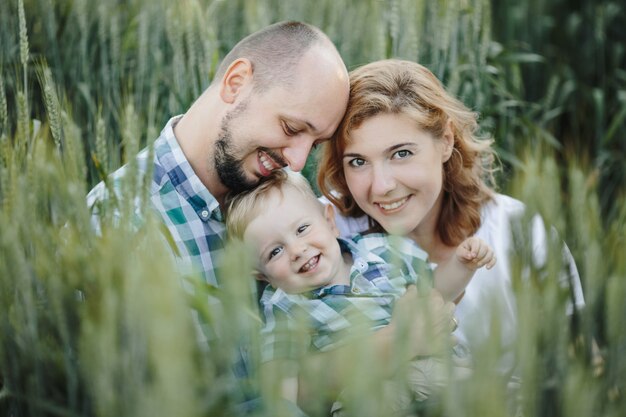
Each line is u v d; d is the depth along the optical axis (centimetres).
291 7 346
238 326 120
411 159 212
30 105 261
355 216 243
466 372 146
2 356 152
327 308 210
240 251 118
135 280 119
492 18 413
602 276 141
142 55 309
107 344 122
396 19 304
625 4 439
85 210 153
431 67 317
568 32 440
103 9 317
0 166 168
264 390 116
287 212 212
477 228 238
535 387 125
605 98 417
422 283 123
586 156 341
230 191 227
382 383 113
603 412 133
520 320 125
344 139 216
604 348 147
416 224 220
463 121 231
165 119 302
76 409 145
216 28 340
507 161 338
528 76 415
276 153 215
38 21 317
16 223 157
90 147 267
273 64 210
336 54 218
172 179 215
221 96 215
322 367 117
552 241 143
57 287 143
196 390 118
